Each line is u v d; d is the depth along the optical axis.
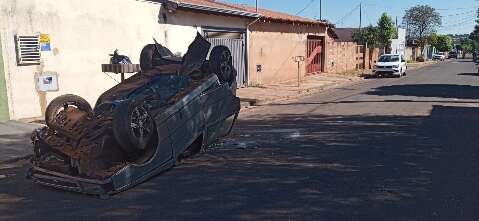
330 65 32.62
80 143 6.03
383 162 7.23
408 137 9.18
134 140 5.99
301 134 9.77
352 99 16.86
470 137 9.10
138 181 6.21
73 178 5.88
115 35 13.62
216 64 8.20
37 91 11.55
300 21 25.98
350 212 5.13
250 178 6.52
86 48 12.74
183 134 7.12
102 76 13.27
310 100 17.05
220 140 9.09
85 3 12.63
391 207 5.27
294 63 26.48
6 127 10.25
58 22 11.94
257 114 13.45
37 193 6.11
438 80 27.36
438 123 10.90
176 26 16.03
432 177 6.39
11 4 10.86
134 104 6.14
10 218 5.21
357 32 51.06
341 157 7.61
